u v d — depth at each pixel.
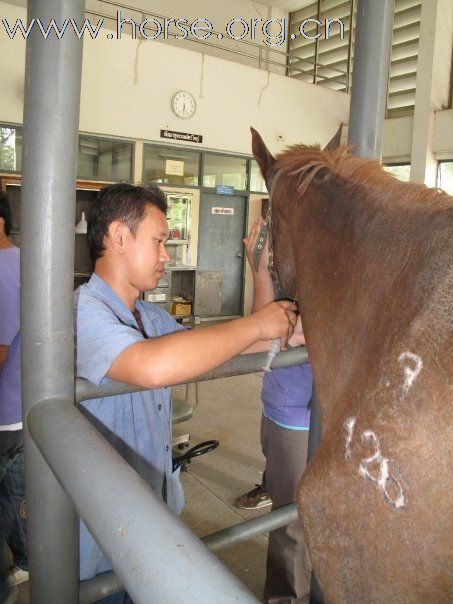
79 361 0.76
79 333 0.78
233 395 4.03
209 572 0.32
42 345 0.62
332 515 0.58
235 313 8.02
